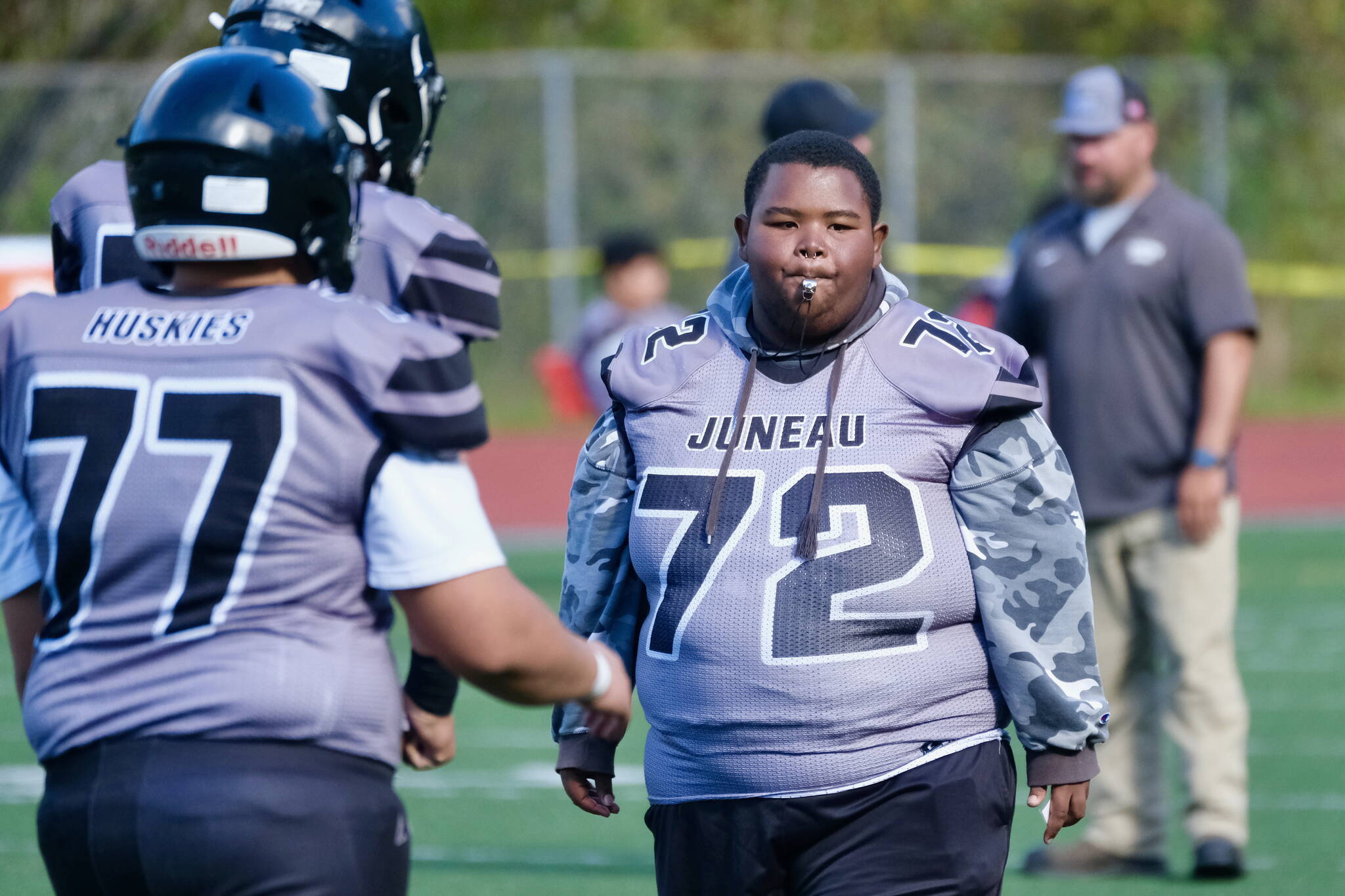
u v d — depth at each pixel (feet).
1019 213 256.52
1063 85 259.39
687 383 38.45
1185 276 65.62
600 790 41.06
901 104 245.65
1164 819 66.80
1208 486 64.80
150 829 28.19
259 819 28.25
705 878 37.86
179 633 28.68
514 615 29.43
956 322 38.45
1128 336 66.28
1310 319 272.51
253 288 30.37
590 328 143.23
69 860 28.96
